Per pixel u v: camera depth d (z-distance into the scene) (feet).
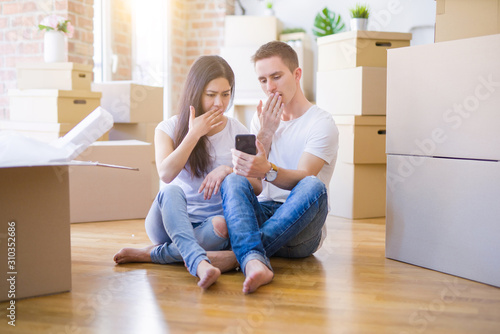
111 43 14.07
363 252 7.01
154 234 6.20
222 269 5.79
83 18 12.21
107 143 9.43
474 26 6.72
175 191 5.76
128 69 14.96
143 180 9.53
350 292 5.20
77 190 9.00
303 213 5.64
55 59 10.54
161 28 16.25
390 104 6.57
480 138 5.54
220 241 5.94
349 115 9.87
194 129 5.89
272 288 5.31
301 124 6.39
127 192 9.41
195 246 5.41
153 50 16.01
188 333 4.12
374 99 9.75
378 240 7.79
